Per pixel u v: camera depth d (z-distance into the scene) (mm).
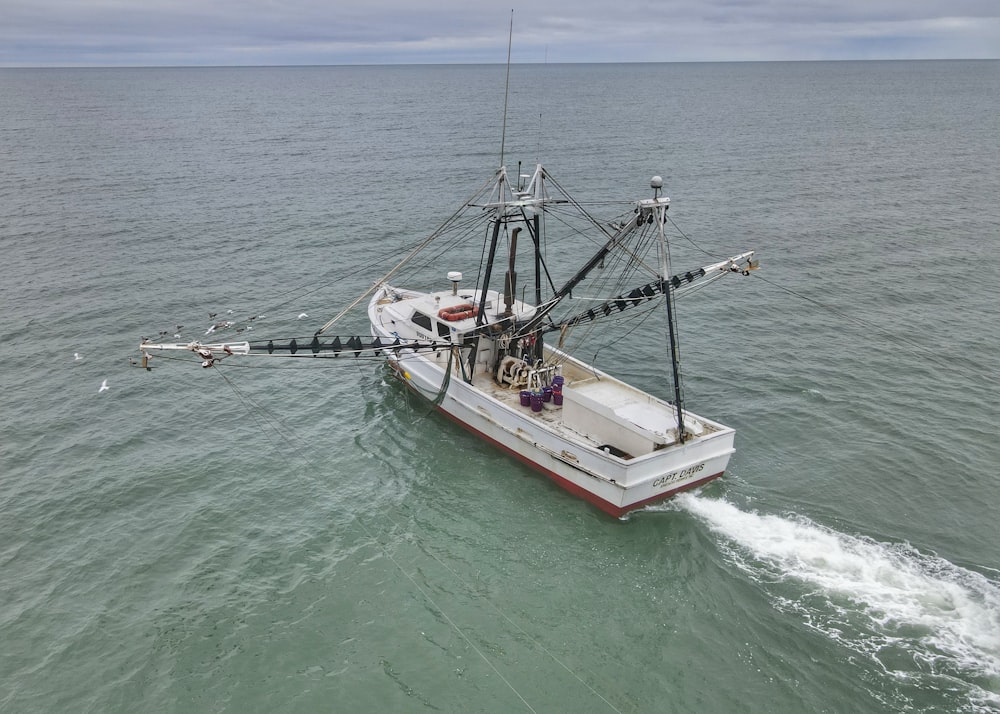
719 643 18391
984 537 22000
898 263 48375
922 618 18922
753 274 46500
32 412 29719
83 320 38812
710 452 23984
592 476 23375
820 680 17219
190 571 21047
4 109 166375
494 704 16703
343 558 21625
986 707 16359
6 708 16672
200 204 64750
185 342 36375
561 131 120750
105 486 24922
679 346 36250
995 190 70875
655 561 21406
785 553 21469
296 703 16781
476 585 20547
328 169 83438
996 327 37875
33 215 59719
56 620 19266
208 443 27766
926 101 187000
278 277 46219
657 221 23141
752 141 107688
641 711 16500
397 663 17875
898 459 26109
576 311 41344
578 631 18875
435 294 32938
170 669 17750
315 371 33750
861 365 33844
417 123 136125
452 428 29078
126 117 147000
